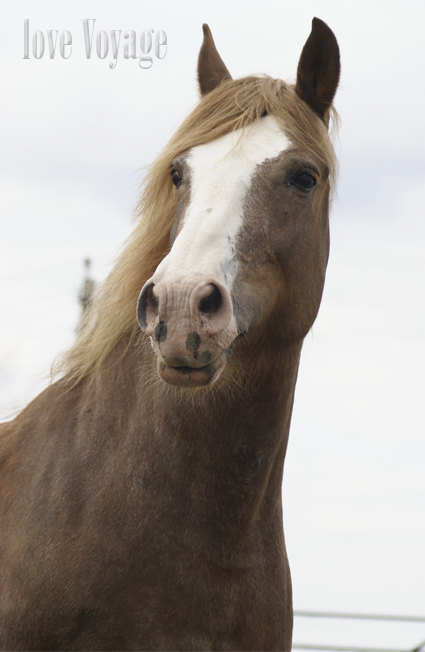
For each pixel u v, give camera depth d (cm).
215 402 344
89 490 348
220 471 345
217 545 342
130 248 376
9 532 354
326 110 390
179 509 341
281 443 370
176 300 294
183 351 291
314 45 384
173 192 370
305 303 363
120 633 332
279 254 342
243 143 346
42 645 335
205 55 423
